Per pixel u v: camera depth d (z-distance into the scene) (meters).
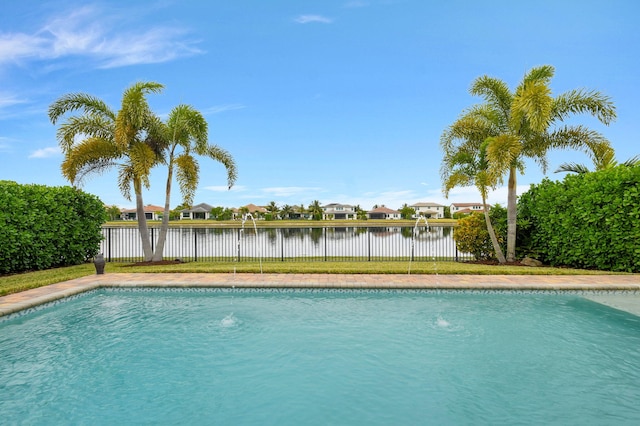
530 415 3.37
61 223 11.02
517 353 4.80
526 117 10.80
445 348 4.95
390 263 11.58
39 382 4.00
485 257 12.73
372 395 3.76
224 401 3.64
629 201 9.05
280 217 85.81
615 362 4.49
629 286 7.44
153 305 6.93
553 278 8.35
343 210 93.88
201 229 39.56
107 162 11.74
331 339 5.29
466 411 3.44
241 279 8.25
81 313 6.47
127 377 4.14
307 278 8.39
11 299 6.29
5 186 9.59
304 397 3.72
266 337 5.37
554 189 10.95
